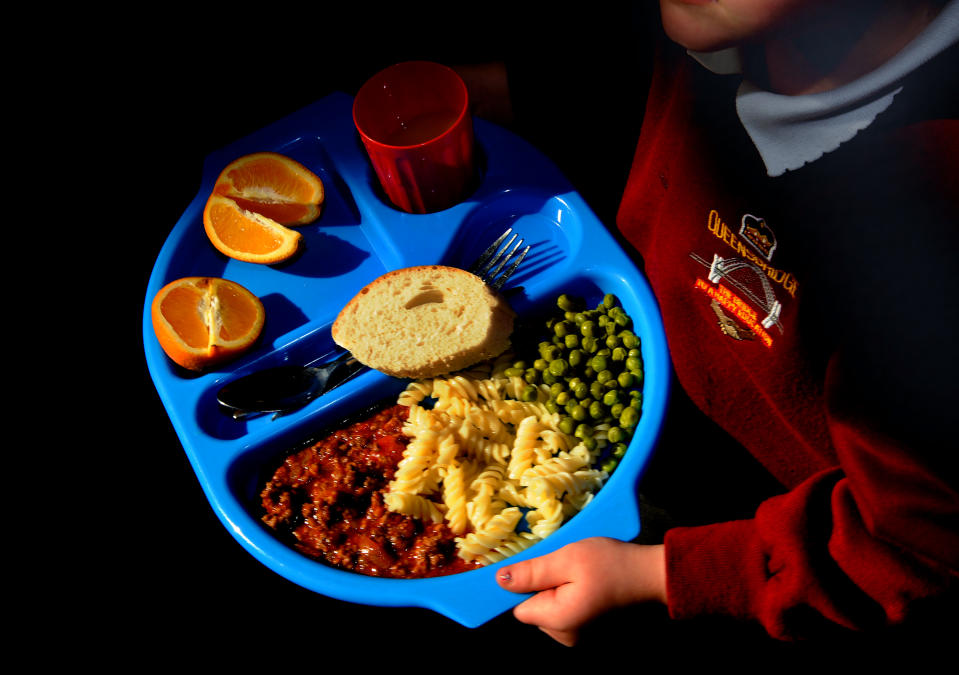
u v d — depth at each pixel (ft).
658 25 1.54
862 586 1.27
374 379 1.78
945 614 2.09
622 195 2.00
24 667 2.30
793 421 1.54
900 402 1.19
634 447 1.66
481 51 2.83
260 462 1.77
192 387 1.80
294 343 1.84
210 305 1.82
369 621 2.31
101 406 2.60
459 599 1.54
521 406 1.79
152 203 2.81
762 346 1.50
